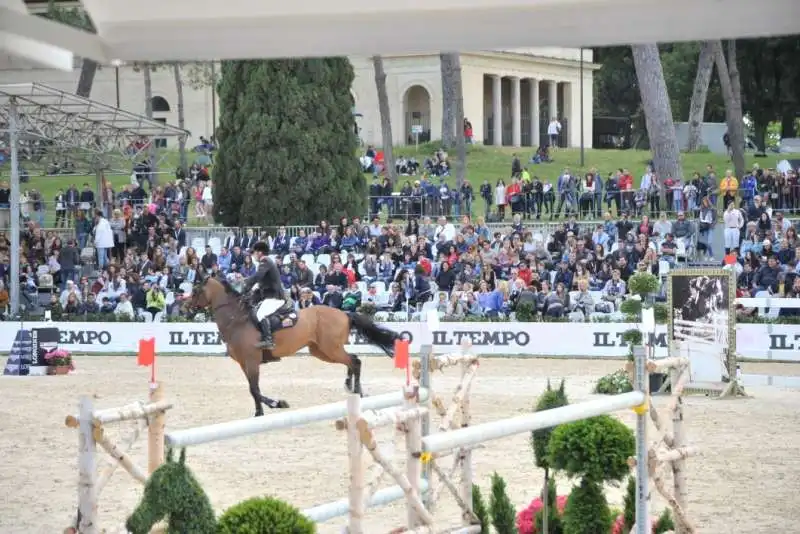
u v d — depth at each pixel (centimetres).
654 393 1955
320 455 1354
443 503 1076
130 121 3294
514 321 2634
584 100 6259
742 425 1591
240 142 3703
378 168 4953
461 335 2636
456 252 2969
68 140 3262
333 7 528
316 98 3697
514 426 690
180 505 594
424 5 519
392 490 805
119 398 1942
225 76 3762
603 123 6612
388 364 2525
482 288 2753
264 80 3672
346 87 3794
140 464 1271
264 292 1711
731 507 1072
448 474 827
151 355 721
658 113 3756
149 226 3431
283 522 589
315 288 2862
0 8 522
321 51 545
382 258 2975
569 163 5234
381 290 2891
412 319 2728
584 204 3581
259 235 3416
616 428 777
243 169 3691
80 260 3378
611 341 2564
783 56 5088
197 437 673
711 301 1938
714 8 500
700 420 1639
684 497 838
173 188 3912
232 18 540
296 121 3675
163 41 554
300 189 3659
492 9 517
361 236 3189
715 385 1930
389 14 533
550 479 857
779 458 1329
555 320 2638
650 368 796
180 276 3073
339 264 2853
